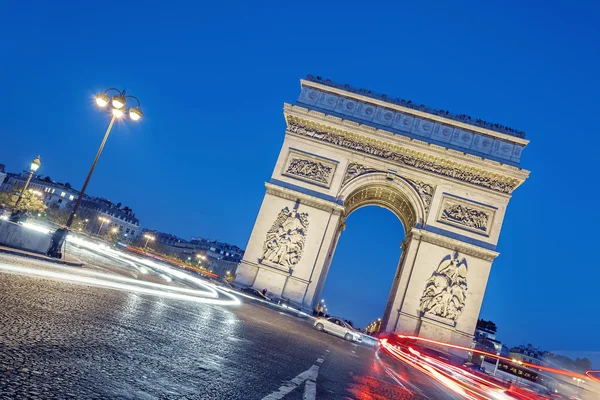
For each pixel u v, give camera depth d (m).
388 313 76.88
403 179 73.44
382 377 23.45
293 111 75.31
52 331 11.38
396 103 76.25
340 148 74.75
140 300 23.31
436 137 74.31
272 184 73.75
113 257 69.00
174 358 12.41
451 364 63.25
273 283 71.25
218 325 22.83
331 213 72.81
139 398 8.31
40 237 36.66
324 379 16.48
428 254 70.56
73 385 8.00
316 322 53.94
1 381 7.21
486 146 73.25
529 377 73.81
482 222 71.12
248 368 14.07
